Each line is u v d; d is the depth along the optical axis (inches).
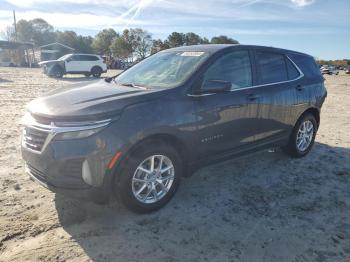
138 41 2967.5
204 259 121.7
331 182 190.5
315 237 136.9
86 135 127.9
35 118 138.6
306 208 160.1
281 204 163.2
